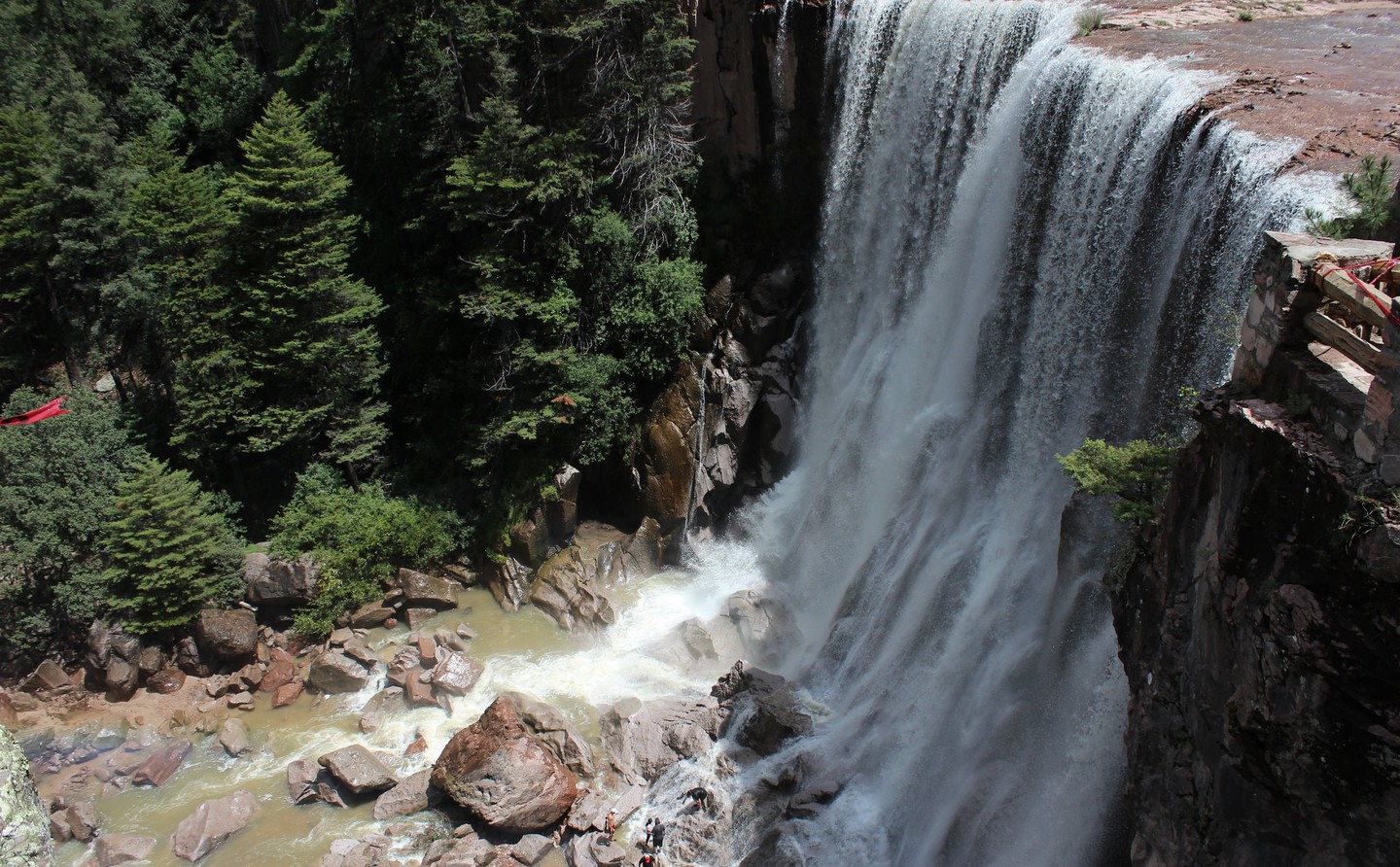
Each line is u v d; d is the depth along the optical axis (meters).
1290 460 16.12
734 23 44.69
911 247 41.44
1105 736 25.12
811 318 46.28
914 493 38.47
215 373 44.47
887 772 31.50
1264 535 16.78
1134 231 29.55
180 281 45.31
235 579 42.53
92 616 40.53
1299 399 16.62
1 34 56.53
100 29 61.72
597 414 45.78
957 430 37.78
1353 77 30.45
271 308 43.66
